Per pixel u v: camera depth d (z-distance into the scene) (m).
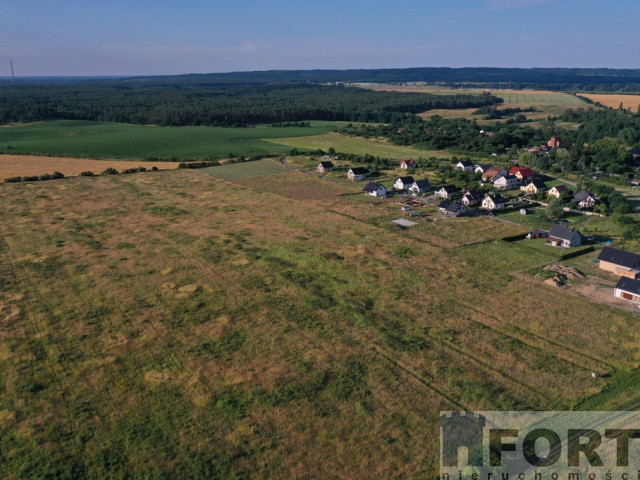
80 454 30.09
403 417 33.41
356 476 28.52
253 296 52.12
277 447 30.72
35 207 89.69
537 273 58.62
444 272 59.16
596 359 40.34
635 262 57.59
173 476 28.44
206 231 75.94
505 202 94.19
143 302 50.66
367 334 44.28
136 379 37.56
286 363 39.72
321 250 67.12
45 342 42.75
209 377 37.84
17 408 34.25
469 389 36.31
